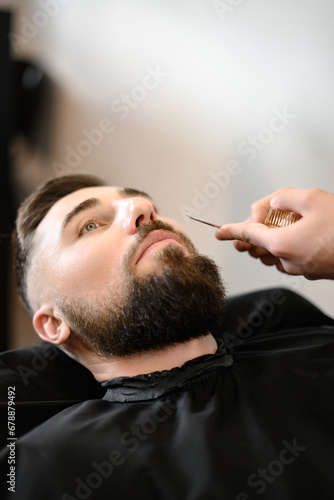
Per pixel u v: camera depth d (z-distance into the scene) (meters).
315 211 1.05
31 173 2.69
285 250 1.08
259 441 0.98
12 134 2.50
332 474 0.95
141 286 1.04
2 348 2.18
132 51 2.40
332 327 1.41
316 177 2.03
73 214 1.18
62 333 1.16
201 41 2.23
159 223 1.12
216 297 1.07
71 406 1.12
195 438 0.96
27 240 1.26
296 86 2.04
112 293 1.08
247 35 2.12
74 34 2.54
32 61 2.62
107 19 2.45
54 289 1.17
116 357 1.13
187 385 1.08
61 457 0.94
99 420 1.02
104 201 1.21
